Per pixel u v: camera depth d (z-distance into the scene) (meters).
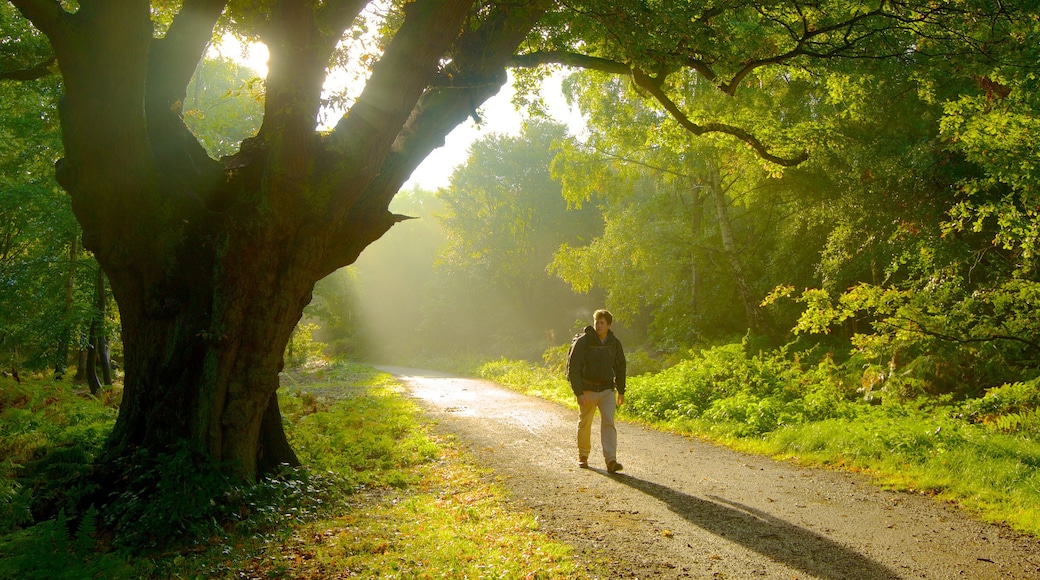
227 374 6.02
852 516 5.26
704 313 23.25
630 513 5.41
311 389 20.70
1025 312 10.85
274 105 5.68
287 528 5.27
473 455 8.49
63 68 5.37
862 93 14.02
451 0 5.97
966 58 8.89
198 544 4.92
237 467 5.95
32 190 16.02
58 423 9.59
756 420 9.60
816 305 11.90
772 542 4.59
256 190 6.19
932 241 14.66
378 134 6.04
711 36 7.76
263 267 5.98
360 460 8.26
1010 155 9.30
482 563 4.21
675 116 10.02
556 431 10.56
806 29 8.67
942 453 7.00
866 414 9.62
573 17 7.72
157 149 6.21
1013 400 9.34
